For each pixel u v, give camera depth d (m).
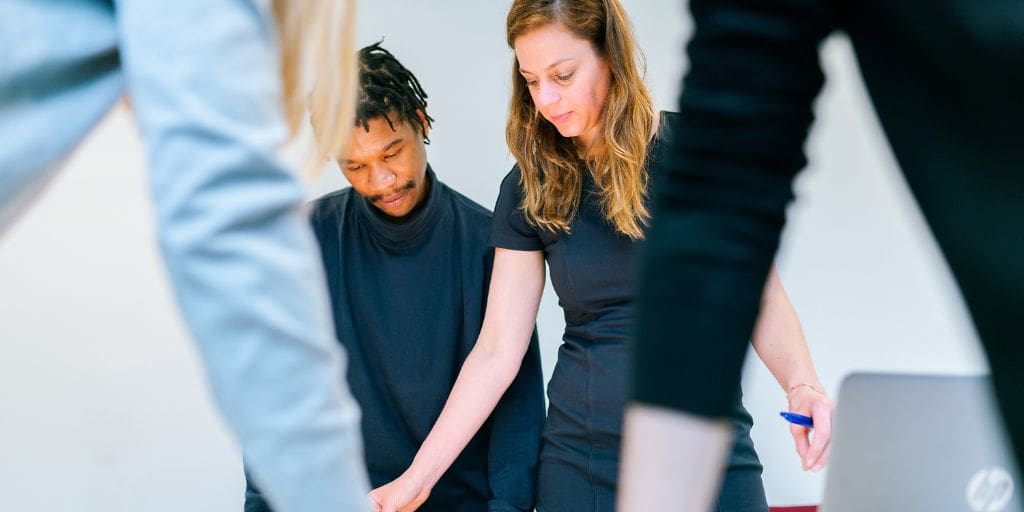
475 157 3.00
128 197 2.87
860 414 0.93
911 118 0.68
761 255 0.68
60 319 2.84
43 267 2.83
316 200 2.16
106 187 2.86
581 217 1.96
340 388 0.73
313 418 0.70
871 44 0.68
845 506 0.94
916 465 0.92
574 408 1.99
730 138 0.68
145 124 0.67
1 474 2.79
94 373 2.84
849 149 3.09
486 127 3.00
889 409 0.92
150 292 2.88
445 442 2.01
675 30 3.04
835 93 3.07
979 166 0.65
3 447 2.80
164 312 2.88
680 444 0.67
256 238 0.67
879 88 0.69
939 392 0.91
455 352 2.12
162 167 0.66
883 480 0.93
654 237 0.69
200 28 0.67
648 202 1.93
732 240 0.67
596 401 1.95
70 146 0.71
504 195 2.05
